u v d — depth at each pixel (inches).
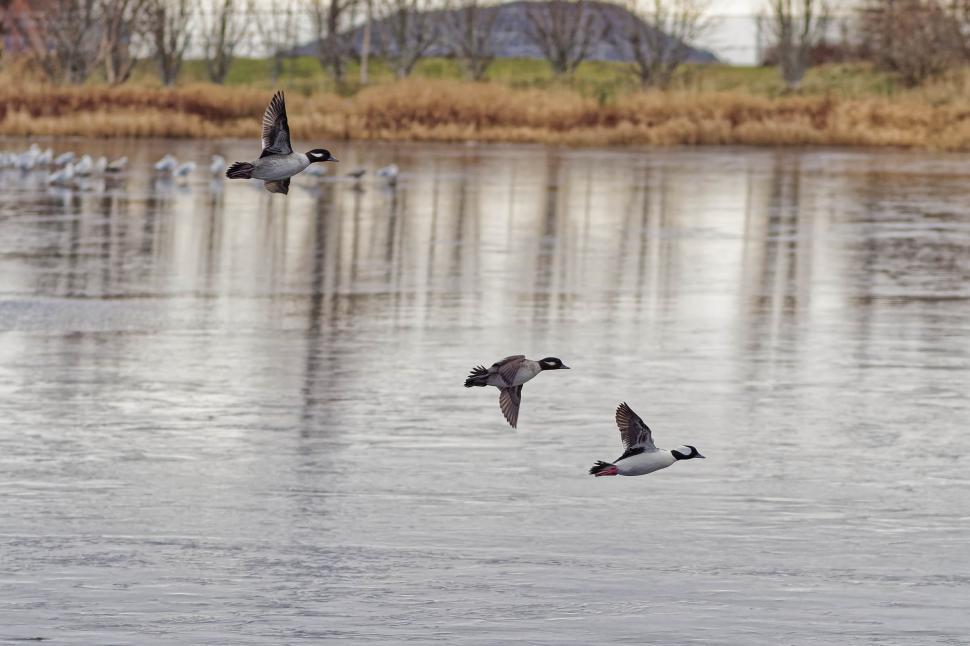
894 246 1247.5
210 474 549.6
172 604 426.9
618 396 679.1
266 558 463.2
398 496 526.3
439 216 1450.5
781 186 1841.8
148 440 593.6
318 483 540.1
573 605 429.4
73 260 1093.8
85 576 446.3
